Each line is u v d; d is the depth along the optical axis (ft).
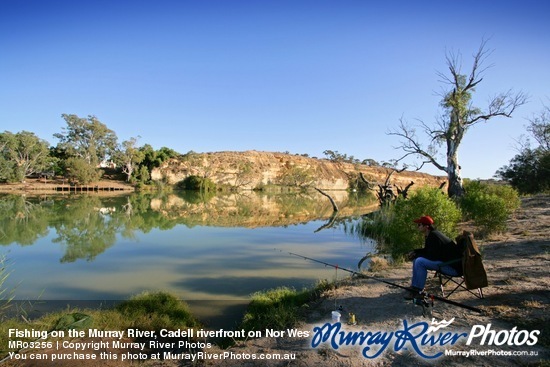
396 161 91.56
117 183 240.73
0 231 54.54
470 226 45.11
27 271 30.99
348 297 19.99
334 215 91.56
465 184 87.81
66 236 51.03
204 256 38.06
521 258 25.27
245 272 31.01
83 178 209.56
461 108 76.79
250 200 155.84
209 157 287.07
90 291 25.12
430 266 17.53
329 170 325.21
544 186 101.09
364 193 263.70
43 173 239.30
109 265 33.50
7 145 209.77
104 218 73.56
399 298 18.86
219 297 23.89
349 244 46.78
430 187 37.27
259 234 56.24
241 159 296.30
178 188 250.16
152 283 27.27
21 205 99.04
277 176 297.12
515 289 18.17
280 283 27.35
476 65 76.43
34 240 47.47
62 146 248.52
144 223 67.92
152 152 267.18
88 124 250.57
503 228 37.58
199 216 84.69
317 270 31.89
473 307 15.83
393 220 45.62
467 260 16.65
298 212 100.01
